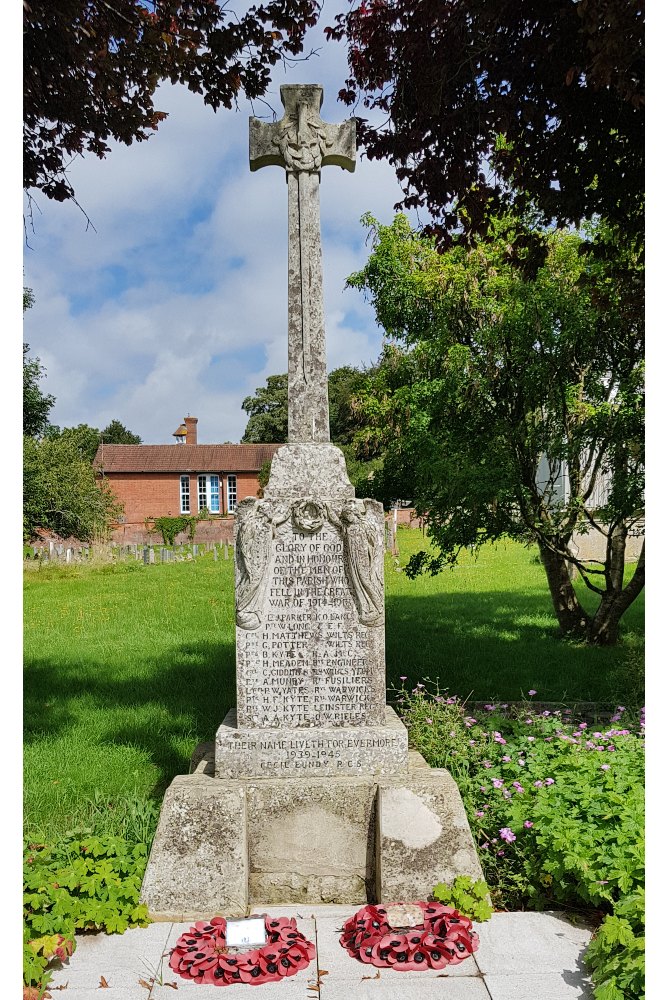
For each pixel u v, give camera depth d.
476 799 4.40
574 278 9.17
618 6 4.47
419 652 9.23
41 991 3.00
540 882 3.87
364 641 4.29
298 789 4.04
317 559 4.30
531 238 7.45
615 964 2.93
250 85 6.90
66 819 4.80
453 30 6.14
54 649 10.27
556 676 8.16
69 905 3.46
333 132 4.70
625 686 7.10
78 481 27.95
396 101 6.74
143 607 14.25
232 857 3.81
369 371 12.05
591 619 10.29
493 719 5.69
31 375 25.56
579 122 6.21
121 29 6.09
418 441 9.73
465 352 9.41
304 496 4.35
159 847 3.82
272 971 3.21
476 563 20.64
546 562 10.37
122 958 3.35
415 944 3.32
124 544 37.84
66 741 6.28
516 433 9.58
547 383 9.48
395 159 7.07
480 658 8.95
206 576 20.33
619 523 9.82
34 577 20.02
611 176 6.43
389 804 3.94
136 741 6.32
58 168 6.96
